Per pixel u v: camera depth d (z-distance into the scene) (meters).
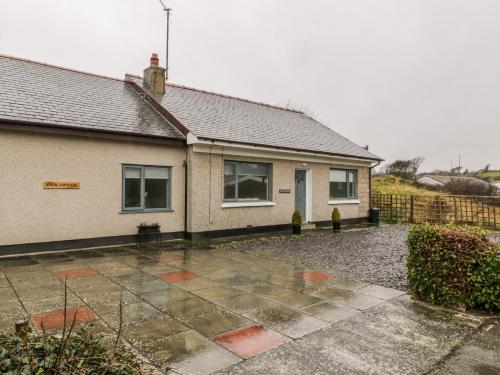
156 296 5.68
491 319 4.98
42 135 8.67
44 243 8.77
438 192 26.30
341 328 4.59
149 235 10.54
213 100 15.88
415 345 4.13
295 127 16.84
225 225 11.86
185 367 3.52
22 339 2.88
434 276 5.56
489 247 5.30
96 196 9.54
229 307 5.26
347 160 16.05
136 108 11.91
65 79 11.99
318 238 12.25
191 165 11.02
